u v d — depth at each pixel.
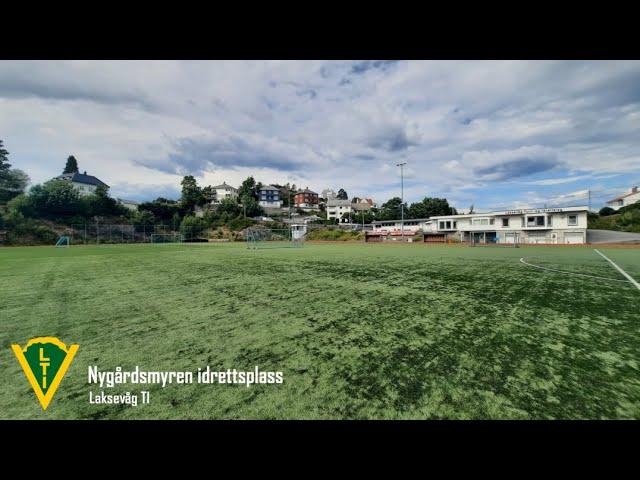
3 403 1.83
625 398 1.79
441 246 27.06
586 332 3.04
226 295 5.00
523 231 32.00
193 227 51.06
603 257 12.62
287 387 1.96
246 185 77.25
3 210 38.16
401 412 1.67
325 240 45.88
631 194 53.72
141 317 3.70
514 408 1.70
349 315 3.73
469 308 4.04
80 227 40.84
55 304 4.41
